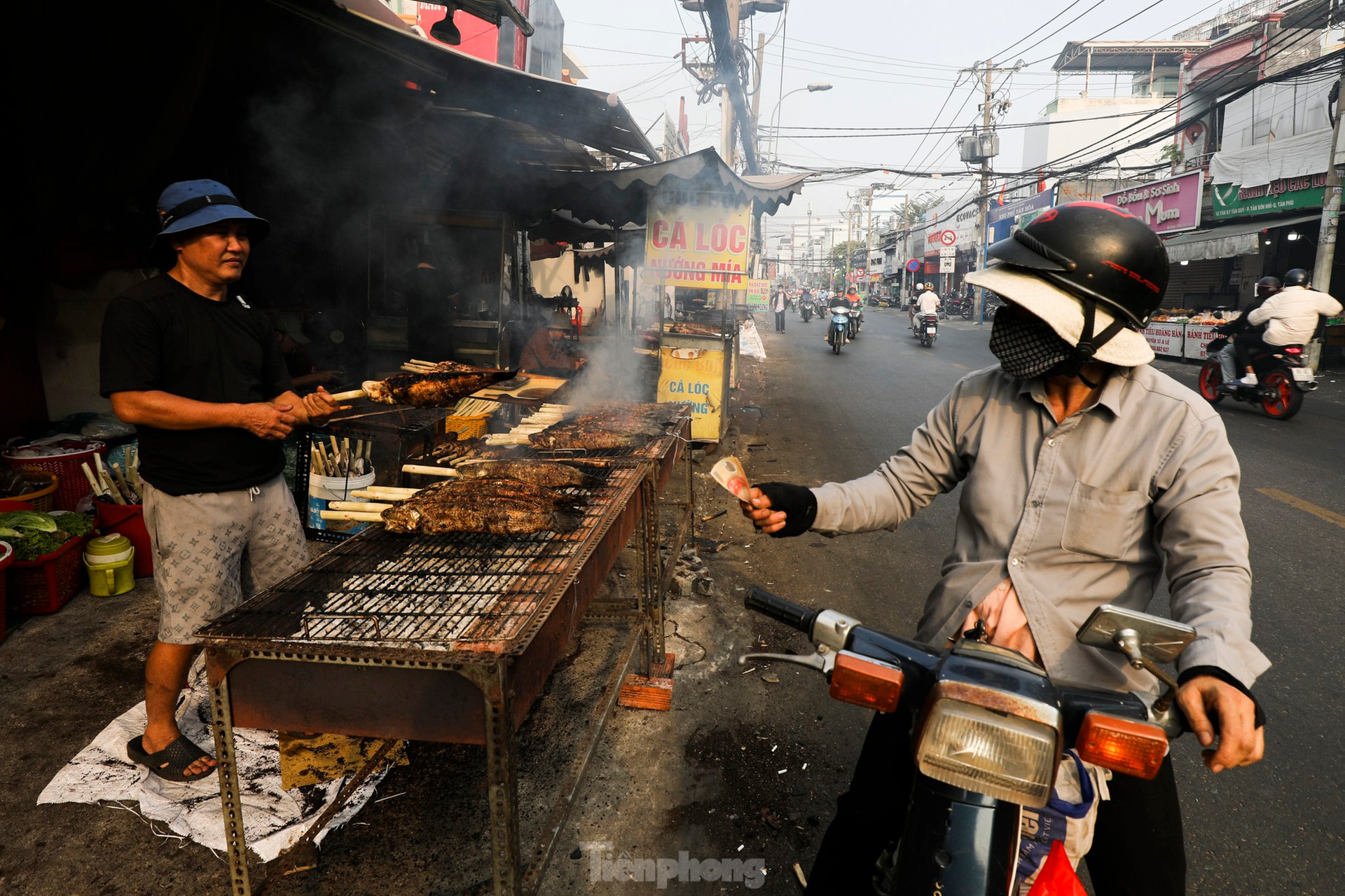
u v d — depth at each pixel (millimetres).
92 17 4059
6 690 3234
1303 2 20953
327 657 1582
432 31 5746
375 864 2373
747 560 5062
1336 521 5730
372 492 2596
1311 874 2434
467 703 1632
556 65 13766
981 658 1334
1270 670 3658
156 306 2469
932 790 1312
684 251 7559
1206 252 16797
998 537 1630
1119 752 1156
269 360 2887
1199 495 1422
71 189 4234
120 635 3703
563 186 6984
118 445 5270
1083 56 39250
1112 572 1547
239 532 2627
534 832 2555
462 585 1917
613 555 2652
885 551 5277
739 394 12117
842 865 1700
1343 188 14391
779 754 3008
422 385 2740
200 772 2646
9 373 4945
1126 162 38344
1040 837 1434
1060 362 1466
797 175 8758
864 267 76688
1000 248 1538
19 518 3883
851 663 1336
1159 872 1515
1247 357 9945
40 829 2473
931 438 1812
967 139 28953
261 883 2086
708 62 16234
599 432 3543
